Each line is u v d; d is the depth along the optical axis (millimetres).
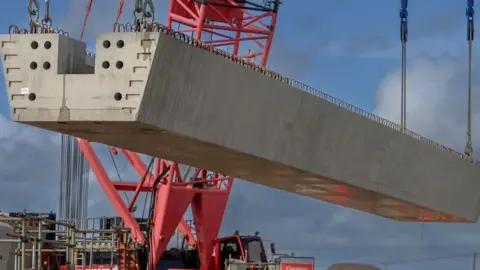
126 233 39000
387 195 34875
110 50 21328
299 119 28250
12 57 21969
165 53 21484
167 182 54125
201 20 52000
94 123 21781
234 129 25328
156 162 54969
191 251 57469
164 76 21781
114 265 40875
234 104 24953
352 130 31484
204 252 55125
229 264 45906
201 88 23422
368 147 32844
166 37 21344
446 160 39406
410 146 35969
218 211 56344
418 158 36812
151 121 21859
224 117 24750
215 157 27250
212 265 55188
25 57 21875
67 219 51562
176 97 22562
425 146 37281
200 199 55781
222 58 23844
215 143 24703
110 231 31250
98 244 41594
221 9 55469
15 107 21953
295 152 28547
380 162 33969
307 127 28812
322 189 34281
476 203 43312
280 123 27344
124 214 54656
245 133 25875
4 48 21984
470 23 42875
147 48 21125
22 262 24625
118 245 39000
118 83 21297
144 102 21312
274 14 55969
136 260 43156
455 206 41125
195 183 55375
